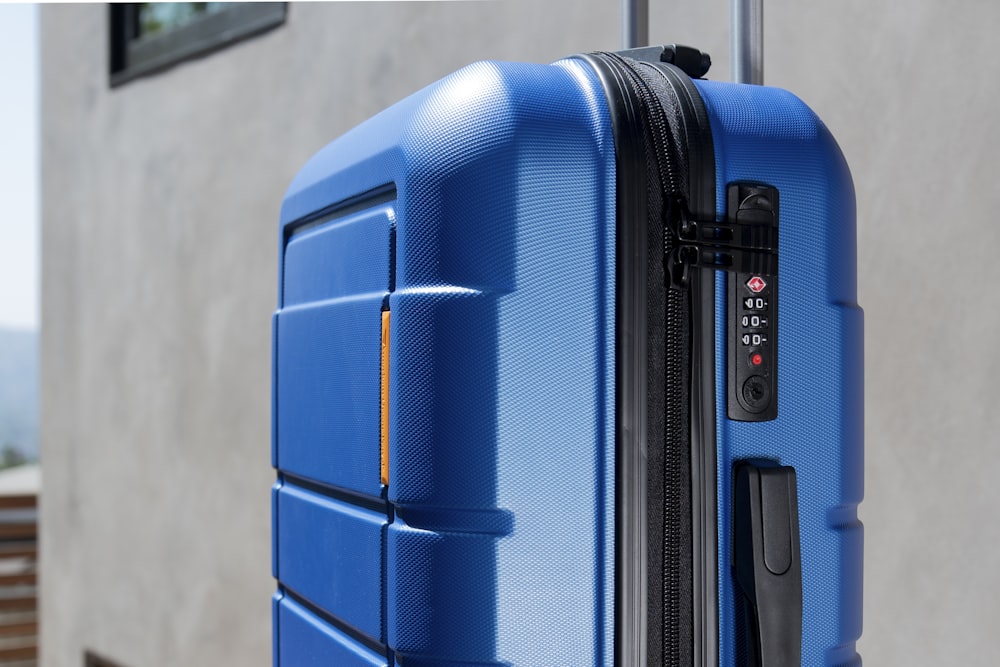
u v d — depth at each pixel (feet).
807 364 3.67
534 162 3.43
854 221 3.86
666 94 3.60
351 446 4.04
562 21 7.68
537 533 3.43
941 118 5.57
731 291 3.55
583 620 3.44
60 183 15.30
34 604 19.77
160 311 12.82
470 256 3.46
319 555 4.39
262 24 10.98
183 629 12.39
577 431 3.43
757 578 3.49
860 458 3.86
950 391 5.55
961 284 5.50
